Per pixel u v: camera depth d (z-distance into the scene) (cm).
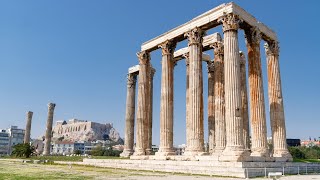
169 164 3500
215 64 4284
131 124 6197
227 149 3161
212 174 2916
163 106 4259
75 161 5625
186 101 4706
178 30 4266
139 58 4894
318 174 3275
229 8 3581
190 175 2869
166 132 4153
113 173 2962
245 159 3053
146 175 2750
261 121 3556
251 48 3778
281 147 3831
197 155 3519
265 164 3139
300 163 3700
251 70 3731
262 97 3647
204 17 3903
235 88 3306
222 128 3966
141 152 4509
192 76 3866
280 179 2428
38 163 5422
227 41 3484
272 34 4188
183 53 4909
